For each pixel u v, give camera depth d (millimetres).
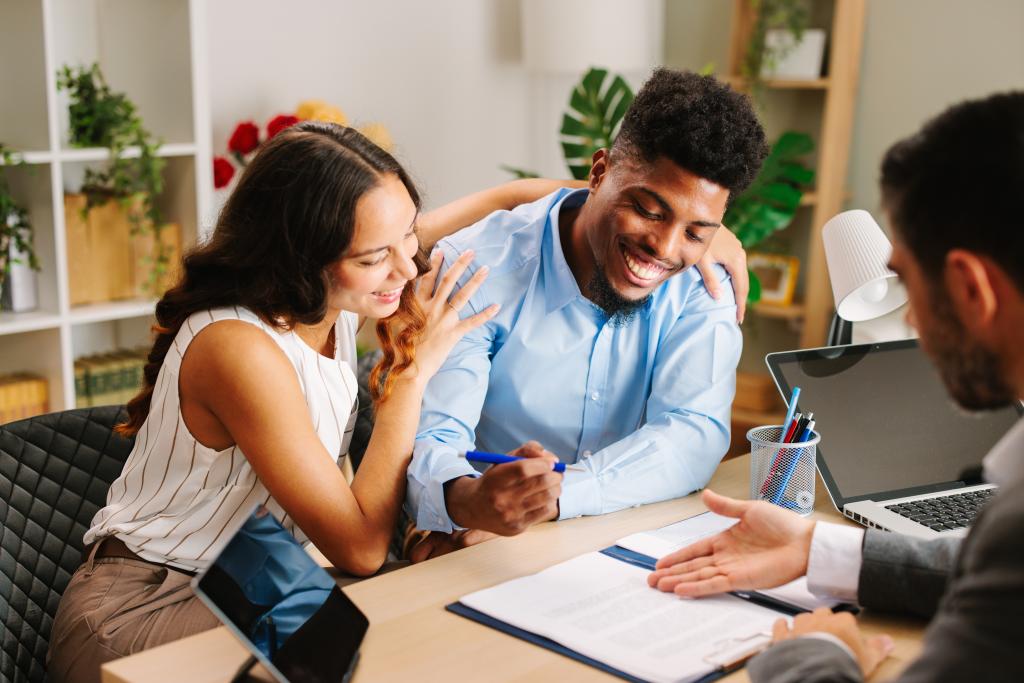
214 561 955
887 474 1473
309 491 1349
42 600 1482
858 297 1720
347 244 1344
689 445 1549
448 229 1884
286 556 1040
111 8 3127
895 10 3574
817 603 1139
